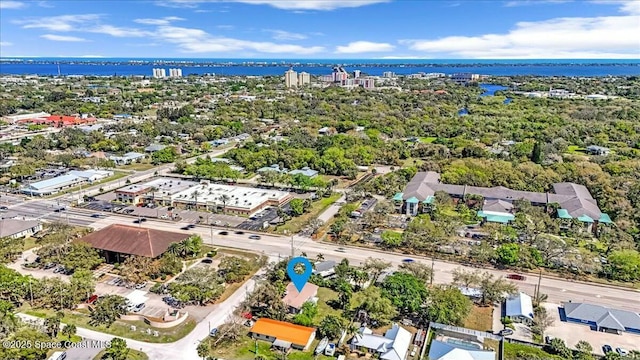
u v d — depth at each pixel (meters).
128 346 83.44
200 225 145.38
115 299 93.44
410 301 93.88
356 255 124.38
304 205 158.50
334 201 171.12
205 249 126.81
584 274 115.00
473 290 104.06
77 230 132.88
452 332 89.31
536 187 173.25
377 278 109.38
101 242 117.81
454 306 92.12
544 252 120.62
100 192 176.75
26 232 134.25
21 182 186.50
